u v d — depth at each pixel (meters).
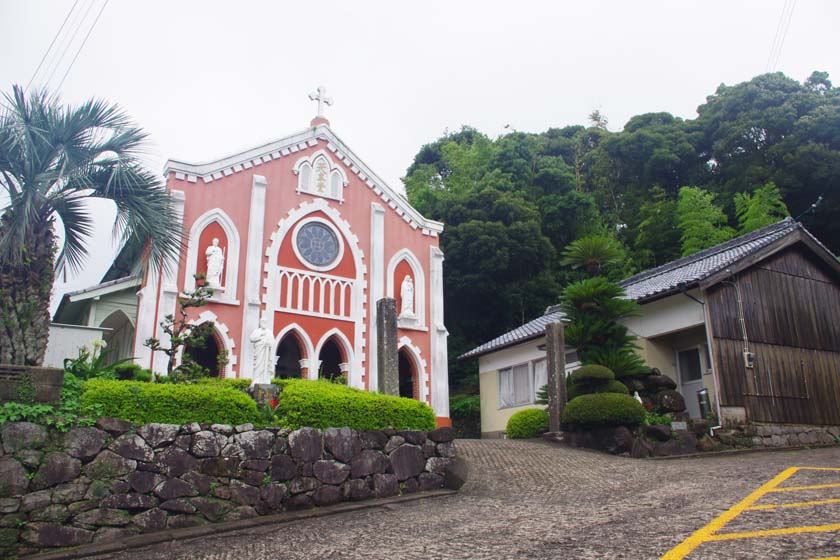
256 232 22.48
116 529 8.48
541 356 23.47
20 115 10.30
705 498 8.59
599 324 17.47
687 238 34.53
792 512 7.25
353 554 7.09
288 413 10.55
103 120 10.93
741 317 17.95
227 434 9.75
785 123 37.00
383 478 11.16
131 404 9.12
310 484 10.28
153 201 11.32
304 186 24.20
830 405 18.84
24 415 8.30
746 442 16.48
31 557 7.68
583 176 49.00
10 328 9.23
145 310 19.77
